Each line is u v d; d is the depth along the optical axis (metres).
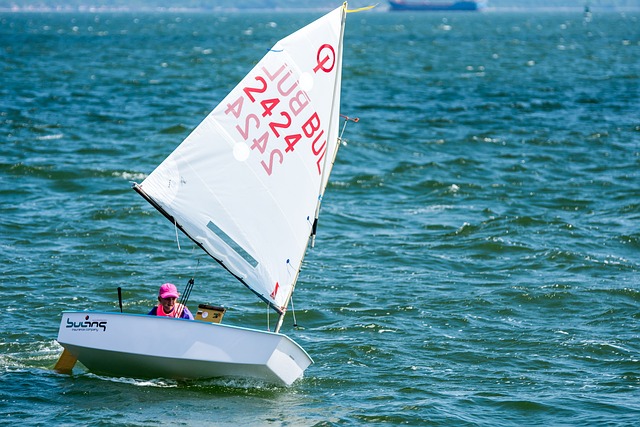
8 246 96.44
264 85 63.78
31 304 78.62
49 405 58.03
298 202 66.19
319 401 60.47
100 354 61.44
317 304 81.44
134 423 55.47
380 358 69.19
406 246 101.19
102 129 171.50
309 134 65.75
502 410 59.56
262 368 60.69
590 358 69.75
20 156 143.12
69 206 114.44
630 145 163.38
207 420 56.31
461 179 136.38
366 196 126.06
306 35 64.75
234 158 63.62
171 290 62.59
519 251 99.44
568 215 116.00
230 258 64.06
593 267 93.75
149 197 61.00
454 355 70.12
